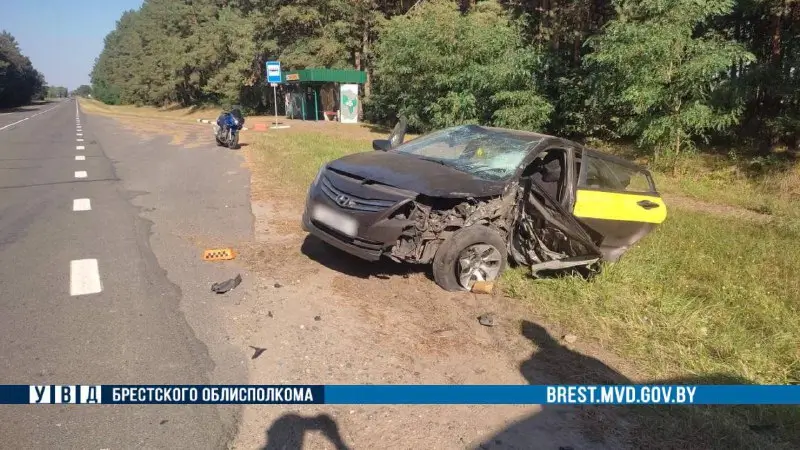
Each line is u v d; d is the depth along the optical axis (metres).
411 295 5.03
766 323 4.98
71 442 2.82
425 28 18.84
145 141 19.70
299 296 4.83
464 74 17.62
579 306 4.99
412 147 6.46
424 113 20.89
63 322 4.11
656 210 6.31
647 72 12.34
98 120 36.81
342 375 3.62
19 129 26.58
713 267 6.30
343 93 29.78
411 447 2.97
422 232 4.95
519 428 3.22
